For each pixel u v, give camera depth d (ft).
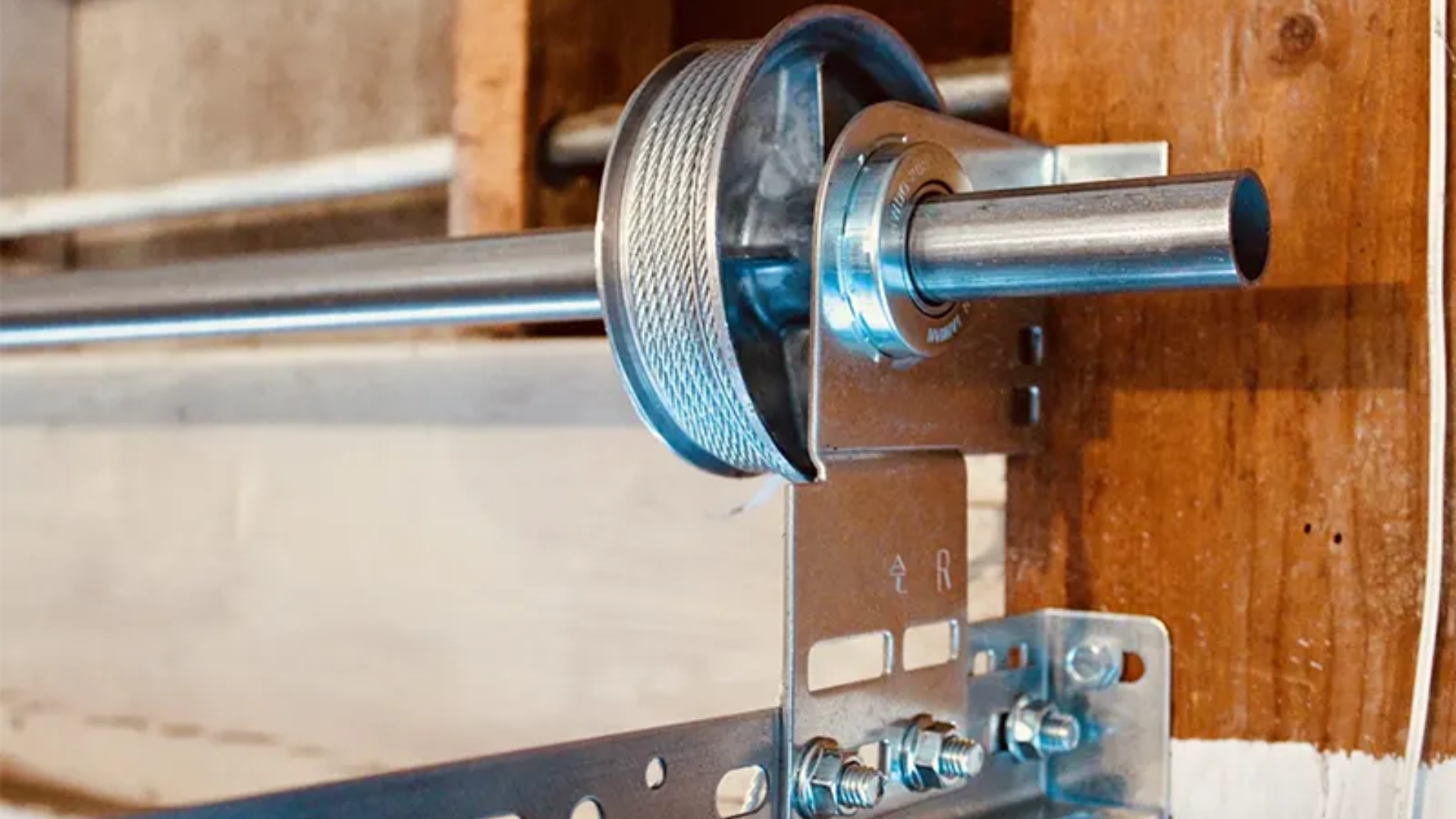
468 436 3.39
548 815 1.62
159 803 3.97
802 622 1.76
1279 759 2.16
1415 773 2.05
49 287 2.89
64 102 4.82
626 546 3.15
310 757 3.65
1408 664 2.08
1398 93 2.12
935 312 1.92
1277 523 2.18
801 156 2.03
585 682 3.19
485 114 2.93
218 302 2.62
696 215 1.83
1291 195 2.19
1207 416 2.24
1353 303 2.14
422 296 2.34
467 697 3.37
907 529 1.96
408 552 3.49
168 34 4.58
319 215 4.16
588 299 2.19
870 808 1.88
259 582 3.79
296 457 3.72
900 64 2.11
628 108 2.01
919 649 2.71
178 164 4.53
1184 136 2.27
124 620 4.09
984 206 1.82
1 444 4.41
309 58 4.24
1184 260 1.70
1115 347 2.32
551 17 2.94
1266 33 2.23
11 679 4.36
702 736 1.74
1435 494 2.06
